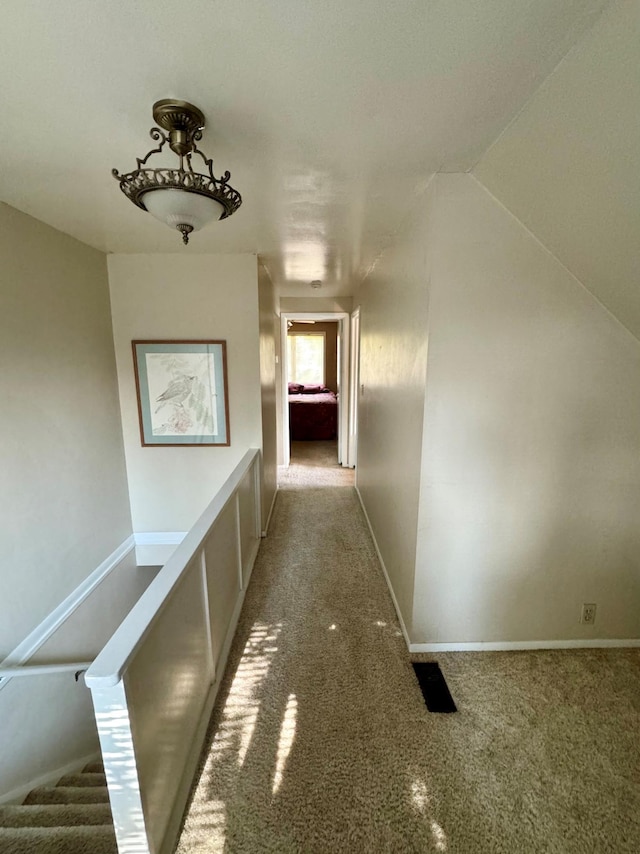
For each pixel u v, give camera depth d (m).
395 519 2.35
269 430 3.57
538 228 1.54
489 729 1.56
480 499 1.82
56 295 2.25
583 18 0.87
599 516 1.85
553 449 1.78
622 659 1.92
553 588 1.93
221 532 1.94
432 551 1.87
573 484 1.82
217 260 2.82
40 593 2.09
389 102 1.16
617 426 1.76
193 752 1.43
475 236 1.60
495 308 1.65
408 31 0.90
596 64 0.93
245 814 1.27
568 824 1.25
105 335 2.76
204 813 1.28
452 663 1.89
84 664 1.93
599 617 1.97
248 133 1.31
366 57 0.98
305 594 2.48
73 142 1.38
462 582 1.91
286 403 5.25
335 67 1.01
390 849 1.19
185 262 2.81
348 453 5.36
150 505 3.13
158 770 1.15
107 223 2.16
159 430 3.02
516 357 1.69
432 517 1.84
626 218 1.21
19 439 1.96
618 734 1.54
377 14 0.86
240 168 1.54
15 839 1.23
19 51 0.95
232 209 1.31
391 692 1.73
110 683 0.91
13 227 1.93
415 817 1.26
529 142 1.25
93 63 1.00
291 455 5.98
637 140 1.00
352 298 4.97
